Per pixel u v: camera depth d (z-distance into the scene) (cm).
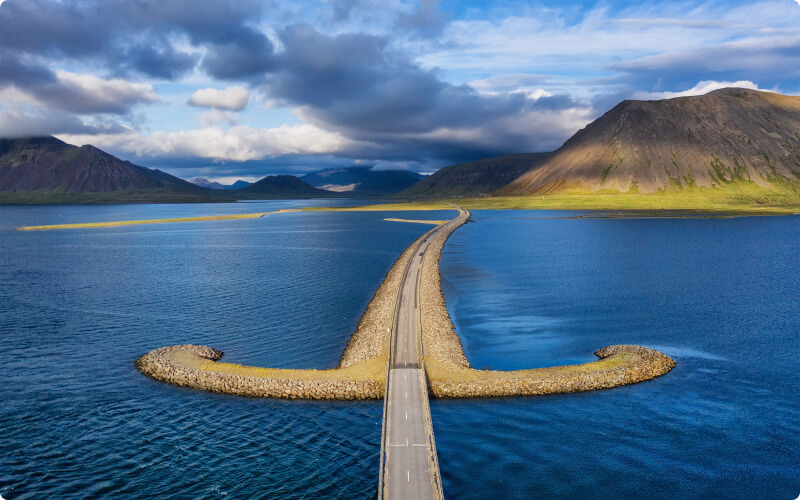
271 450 5244
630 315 10356
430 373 6894
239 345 8438
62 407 6184
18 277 14500
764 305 11106
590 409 6172
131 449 5272
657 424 5838
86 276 14650
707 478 4894
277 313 10431
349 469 4922
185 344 8231
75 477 4819
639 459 5172
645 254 18538
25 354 7956
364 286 13225
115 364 7562
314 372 6906
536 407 6222
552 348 8438
